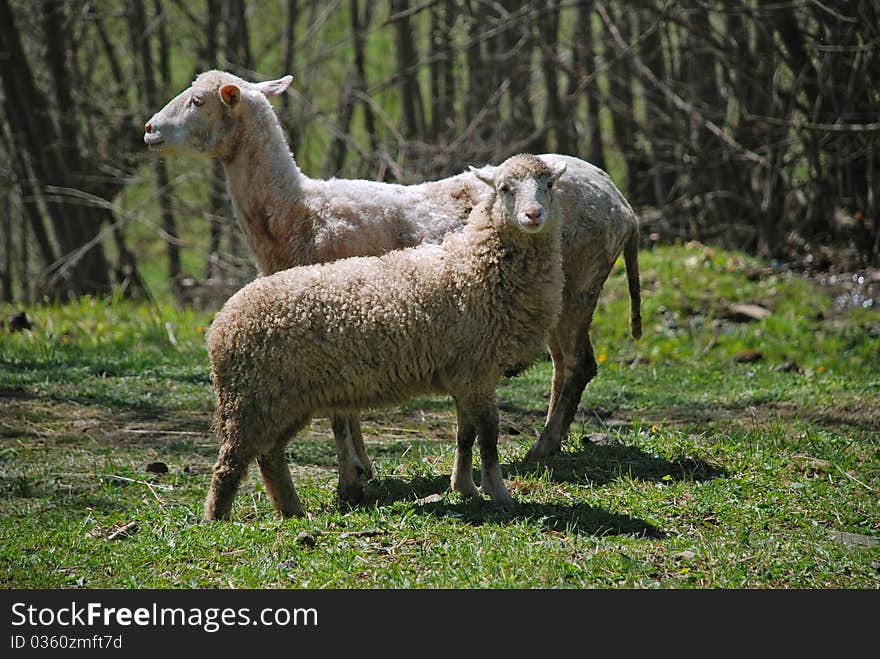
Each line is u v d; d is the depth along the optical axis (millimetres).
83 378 13133
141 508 8719
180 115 9852
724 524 8305
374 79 34750
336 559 7309
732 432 11055
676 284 18297
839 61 20891
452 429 11781
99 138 27172
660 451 10133
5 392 12336
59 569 7332
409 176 23203
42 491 9133
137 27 28625
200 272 32500
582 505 8492
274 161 9812
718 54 21859
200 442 10977
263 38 36531
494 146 24359
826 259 21469
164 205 28156
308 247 9656
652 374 14531
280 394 7852
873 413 12078
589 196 10117
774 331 16750
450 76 28719
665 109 24938
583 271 10172
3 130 28234
